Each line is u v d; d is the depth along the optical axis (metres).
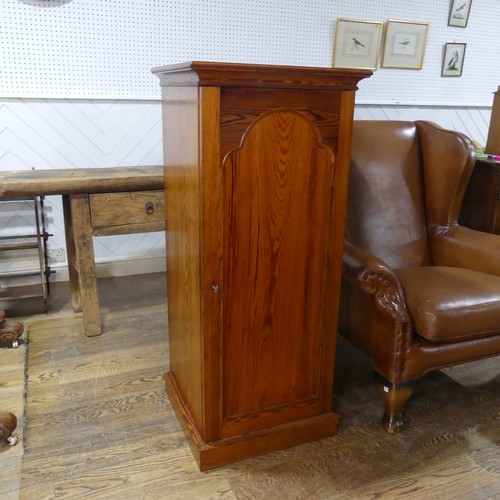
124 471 1.50
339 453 1.59
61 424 1.70
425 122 2.19
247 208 1.32
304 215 1.40
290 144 1.31
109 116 2.77
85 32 2.56
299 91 1.28
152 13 2.64
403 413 1.79
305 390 1.60
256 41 2.89
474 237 2.02
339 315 1.89
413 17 3.20
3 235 2.77
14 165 2.68
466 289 1.64
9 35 2.44
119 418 1.74
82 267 2.24
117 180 2.21
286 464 1.54
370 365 2.13
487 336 1.67
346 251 1.69
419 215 2.15
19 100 2.58
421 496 1.42
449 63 3.39
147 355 2.18
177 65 1.23
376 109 3.34
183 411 1.66
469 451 1.61
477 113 3.64
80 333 2.36
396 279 1.60
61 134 2.71
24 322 2.46
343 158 1.40
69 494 1.40
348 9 3.03
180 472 1.50
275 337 1.49
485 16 3.39
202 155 1.22
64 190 2.13
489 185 2.31
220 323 1.39
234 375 1.46
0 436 1.54
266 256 1.39
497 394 1.94
